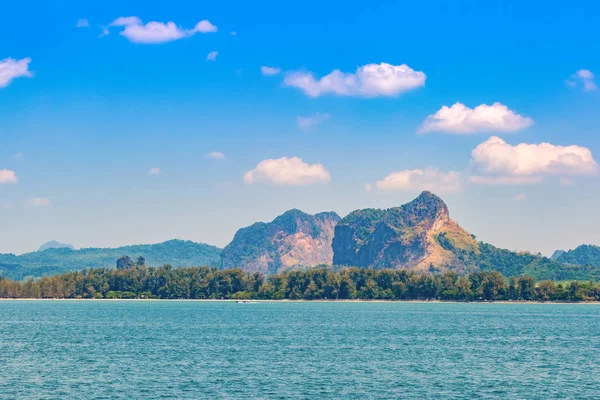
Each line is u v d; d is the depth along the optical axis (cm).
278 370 13100
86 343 17938
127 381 11675
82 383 11450
